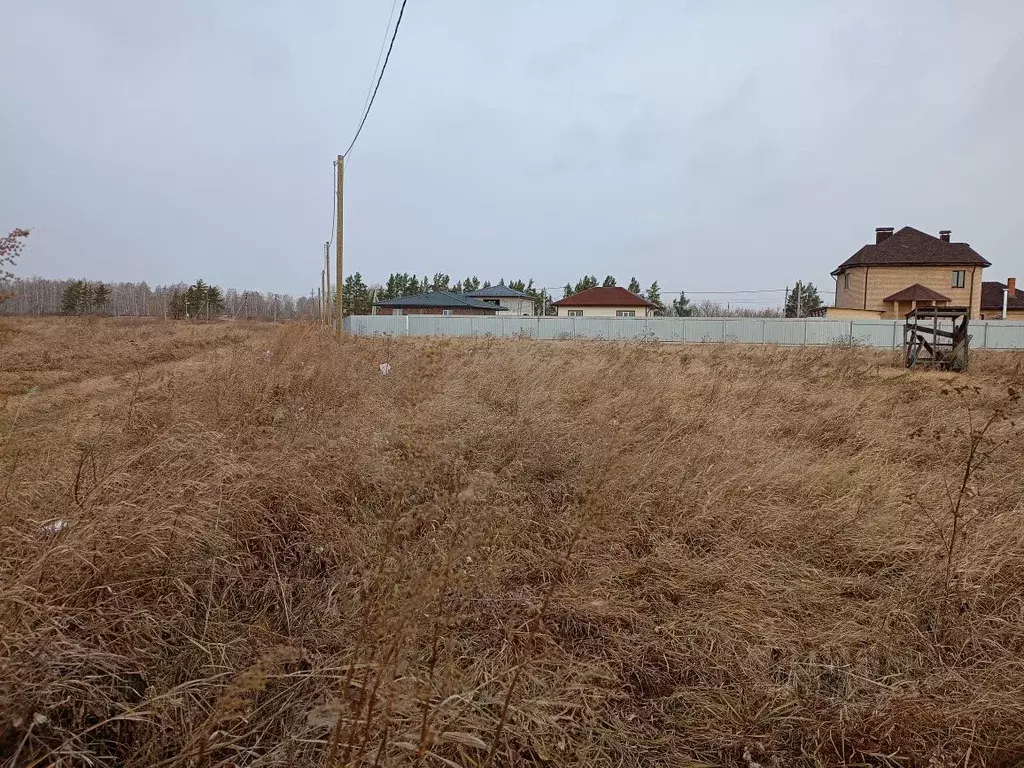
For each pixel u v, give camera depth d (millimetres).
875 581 2967
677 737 1987
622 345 16328
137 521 2611
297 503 3463
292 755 1692
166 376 7516
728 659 2357
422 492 3447
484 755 1813
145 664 2020
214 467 3426
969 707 2012
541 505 3805
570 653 2363
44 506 2852
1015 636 2455
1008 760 1874
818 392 7969
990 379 9797
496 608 2582
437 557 2494
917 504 3617
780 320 31562
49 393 7746
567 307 51375
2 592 1841
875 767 1857
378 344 12414
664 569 3084
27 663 1698
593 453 4605
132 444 4008
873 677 2271
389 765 1583
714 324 32781
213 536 2811
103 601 2170
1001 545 3100
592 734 1956
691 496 3883
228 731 1759
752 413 6492
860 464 4570
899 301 35688
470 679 2041
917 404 7043
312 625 2381
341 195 18109
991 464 4570
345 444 4406
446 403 6207
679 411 6461
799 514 3670
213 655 2107
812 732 1979
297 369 7508
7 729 1555
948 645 2463
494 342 16156
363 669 1832
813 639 2463
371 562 2797
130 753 1719
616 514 3486
